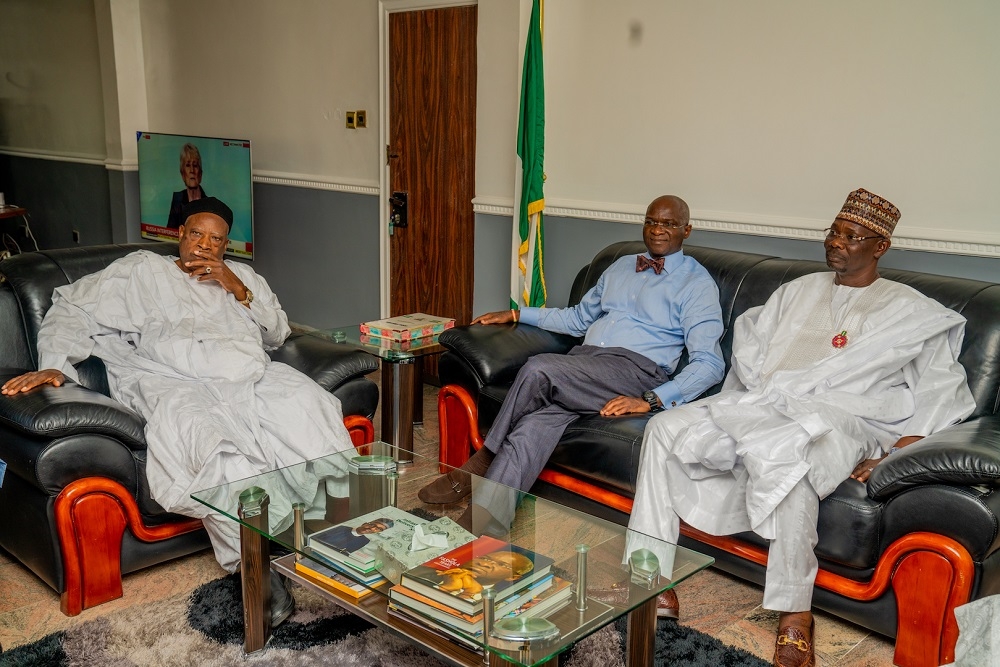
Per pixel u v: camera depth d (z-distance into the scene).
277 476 2.22
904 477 2.03
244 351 2.69
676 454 2.31
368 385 2.93
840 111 3.00
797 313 2.62
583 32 3.64
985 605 1.44
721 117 3.30
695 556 1.84
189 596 2.36
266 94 5.24
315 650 2.11
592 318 3.18
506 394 2.88
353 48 4.66
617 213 3.64
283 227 5.33
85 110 6.34
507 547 1.90
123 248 2.99
